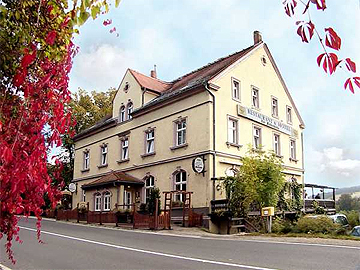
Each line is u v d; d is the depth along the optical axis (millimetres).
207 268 8461
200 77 25578
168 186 23750
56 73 3348
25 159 2975
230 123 23688
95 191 29984
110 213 24219
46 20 3445
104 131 31688
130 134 28203
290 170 28938
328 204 28391
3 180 2840
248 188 18812
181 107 23891
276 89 28938
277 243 12406
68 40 3502
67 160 42625
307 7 2559
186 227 20344
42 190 3045
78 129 42750
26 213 3086
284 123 29219
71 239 14562
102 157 31688
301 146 31188
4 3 3312
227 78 23859
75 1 3375
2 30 3180
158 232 17719
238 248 11383
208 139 21609
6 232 3240
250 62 26359
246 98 25312
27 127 3102
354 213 22656
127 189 26562
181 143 23703
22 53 3234
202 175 21453
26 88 3135
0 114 3018
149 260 9688
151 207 21609
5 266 9227
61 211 29078
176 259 9734
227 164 22406
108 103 45781
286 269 8125
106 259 10000
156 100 26125
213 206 20438
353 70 2523
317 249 10703
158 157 25016
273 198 19234
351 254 9695
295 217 22672
